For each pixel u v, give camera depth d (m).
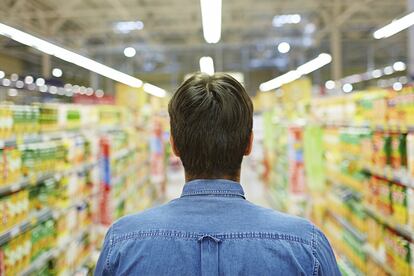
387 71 18.58
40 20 14.40
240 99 1.19
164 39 19.31
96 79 21.89
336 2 12.90
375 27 16.66
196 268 1.02
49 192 3.73
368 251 4.06
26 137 3.41
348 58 21.42
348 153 4.87
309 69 11.38
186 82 1.22
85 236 4.94
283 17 15.01
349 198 4.88
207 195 1.14
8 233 2.92
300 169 7.40
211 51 20.91
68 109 4.74
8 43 15.26
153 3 13.36
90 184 5.19
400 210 3.25
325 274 1.04
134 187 8.18
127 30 16.31
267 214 1.12
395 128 3.32
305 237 1.07
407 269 3.14
